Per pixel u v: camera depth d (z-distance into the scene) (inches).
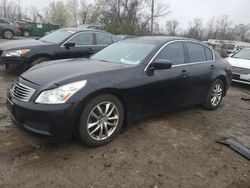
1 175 121.6
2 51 296.2
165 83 179.5
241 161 151.6
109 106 152.2
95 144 148.7
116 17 1390.3
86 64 168.6
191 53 208.7
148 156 146.9
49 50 301.9
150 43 189.9
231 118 222.7
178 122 199.5
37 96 135.9
